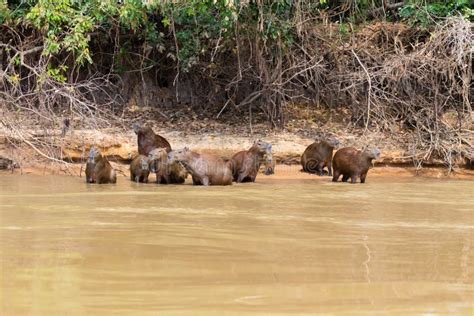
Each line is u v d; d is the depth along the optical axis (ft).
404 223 49.01
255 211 53.52
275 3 98.68
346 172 82.48
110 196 61.77
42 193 63.05
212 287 28.78
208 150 93.09
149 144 86.33
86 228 42.96
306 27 103.14
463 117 102.73
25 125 88.33
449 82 102.37
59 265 32.32
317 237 41.81
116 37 105.50
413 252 37.81
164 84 112.06
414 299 27.73
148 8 90.68
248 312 25.12
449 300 27.76
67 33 90.79
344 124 105.50
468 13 102.89
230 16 90.63
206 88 111.04
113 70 108.99
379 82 103.45
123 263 33.06
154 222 46.14
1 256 34.12
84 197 60.49
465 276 32.17
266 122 105.29
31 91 93.91
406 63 99.55
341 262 34.53
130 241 38.81
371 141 98.89
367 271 32.63
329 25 105.50
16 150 84.64
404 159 95.91
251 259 34.68
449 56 100.22
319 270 32.55
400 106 103.04
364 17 111.86
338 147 89.30
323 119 106.32
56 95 92.94
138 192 66.03
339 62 105.19
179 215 49.98
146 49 105.70
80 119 93.30
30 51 94.02
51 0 86.17
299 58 104.73
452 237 43.16
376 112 101.65
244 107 108.47
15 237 39.42
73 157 86.63
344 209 56.44
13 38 100.89
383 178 89.97
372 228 46.11
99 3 91.35
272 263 33.83
